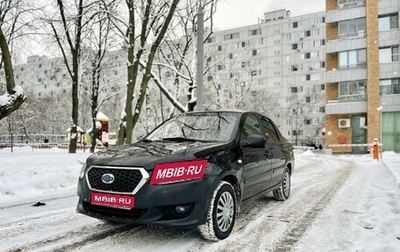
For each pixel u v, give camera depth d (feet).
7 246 13.69
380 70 107.24
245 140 16.56
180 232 15.33
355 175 36.88
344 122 113.70
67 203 21.94
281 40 241.14
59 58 63.98
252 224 16.85
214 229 13.83
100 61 63.82
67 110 169.68
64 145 107.76
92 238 14.65
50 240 14.42
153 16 50.39
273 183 20.54
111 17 47.85
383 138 106.11
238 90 158.71
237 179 15.55
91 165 14.20
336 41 115.14
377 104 106.11
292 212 19.43
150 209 12.67
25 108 130.41
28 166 29.76
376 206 20.07
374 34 107.76
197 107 35.63
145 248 13.37
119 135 47.57
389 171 37.81
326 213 19.07
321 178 34.45
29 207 20.70
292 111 215.10
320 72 226.79
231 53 253.65
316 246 13.60
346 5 117.19
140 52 45.06
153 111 151.84
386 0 107.14
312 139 213.46
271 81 241.55
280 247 13.53
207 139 16.84
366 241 13.94
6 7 48.47
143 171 12.87
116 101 136.98
